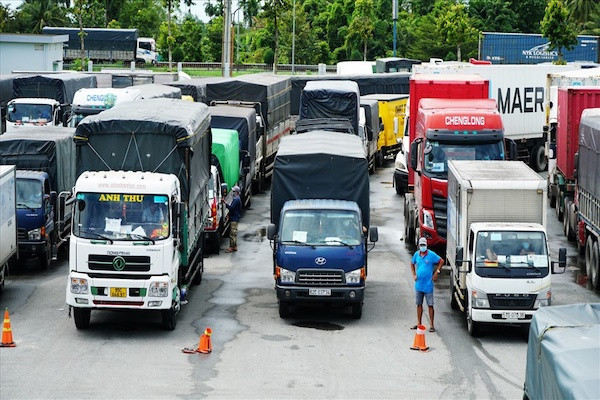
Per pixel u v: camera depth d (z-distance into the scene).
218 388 21.39
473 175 27.61
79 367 22.81
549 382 14.98
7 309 26.72
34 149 34.03
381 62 94.06
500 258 25.73
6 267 30.94
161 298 25.25
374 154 59.62
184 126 27.33
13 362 23.12
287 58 130.12
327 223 27.64
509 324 26.23
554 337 15.46
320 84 52.03
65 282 32.09
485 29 131.75
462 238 26.92
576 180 36.59
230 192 39.00
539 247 25.89
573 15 117.06
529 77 58.53
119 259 25.09
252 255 36.56
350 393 21.23
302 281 27.00
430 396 21.11
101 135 27.36
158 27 162.88
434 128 34.53
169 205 25.55
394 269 34.50
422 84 39.62
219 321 27.39
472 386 21.88
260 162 51.22
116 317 27.81
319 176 29.95
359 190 29.98
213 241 36.50
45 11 145.38
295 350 24.59
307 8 145.12
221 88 53.19
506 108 57.50
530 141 60.28
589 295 31.22
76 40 125.88
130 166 27.42
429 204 34.38
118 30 126.25
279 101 57.62
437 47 125.06
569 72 51.66
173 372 22.53
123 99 50.19
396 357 24.12
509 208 26.73
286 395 20.98
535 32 134.38
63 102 58.00
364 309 29.09
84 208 25.47
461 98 39.66
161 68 123.44
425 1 142.75
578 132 38.47
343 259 27.00
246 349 24.59
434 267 26.61
